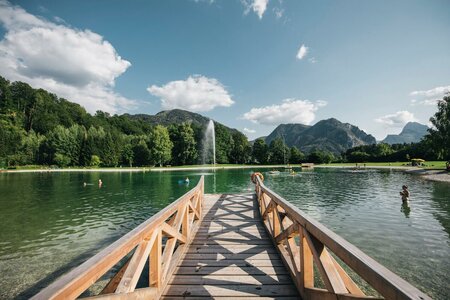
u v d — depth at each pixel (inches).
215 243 180.2
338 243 65.1
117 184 888.9
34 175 1459.2
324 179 1005.8
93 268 54.6
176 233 139.2
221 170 1790.1
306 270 102.0
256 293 110.8
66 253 257.0
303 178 1060.5
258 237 193.9
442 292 174.9
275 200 162.4
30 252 259.4
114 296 64.6
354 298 60.2
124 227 345.4
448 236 284.2
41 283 200.7
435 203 474.6
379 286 47.1
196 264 143.3
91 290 183.3
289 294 109.9
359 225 332.5
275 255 156.9
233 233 204.7
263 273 131.1
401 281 44.2
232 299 106.5
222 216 263.9
